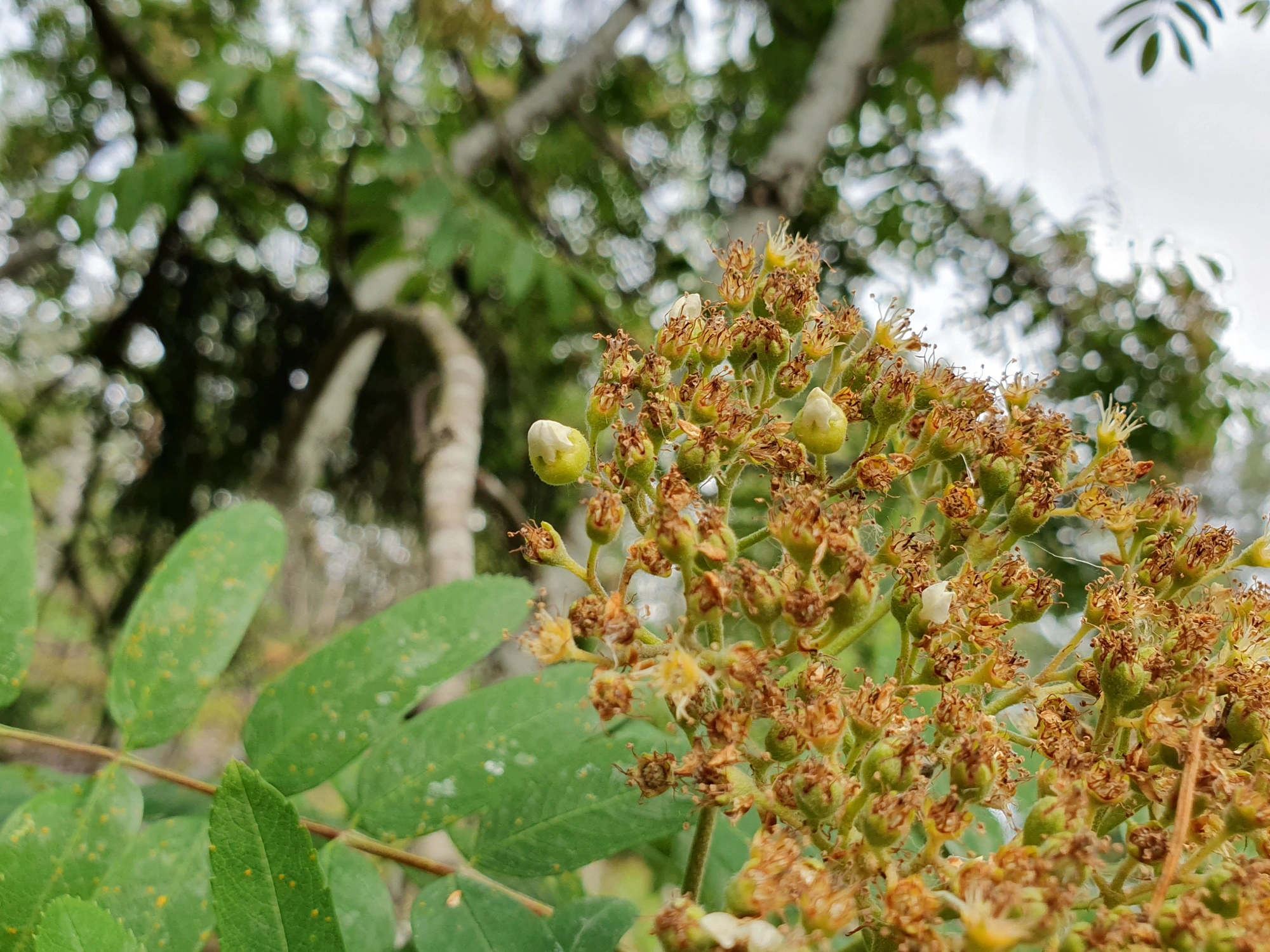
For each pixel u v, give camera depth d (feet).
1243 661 0.28
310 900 0.23
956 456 0.31
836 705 0.25
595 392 0.30
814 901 0.22
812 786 0.24
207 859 0.28
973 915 0.22
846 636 0.29
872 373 0.31
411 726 0.31
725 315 0.32
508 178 1.20
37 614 0.30
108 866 0.28
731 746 0.25
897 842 0.24
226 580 0.32
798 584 0.26
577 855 0.28
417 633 0.32
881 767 0.24
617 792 0.29
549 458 0.29
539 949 0.27
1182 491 0.32
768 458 0.29
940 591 0.28
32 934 0.26
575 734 0.31
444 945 0.27
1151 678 0.26
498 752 0.30
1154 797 0.25
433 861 0.29
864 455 0.30
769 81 1.33
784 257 0.33
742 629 0.35
